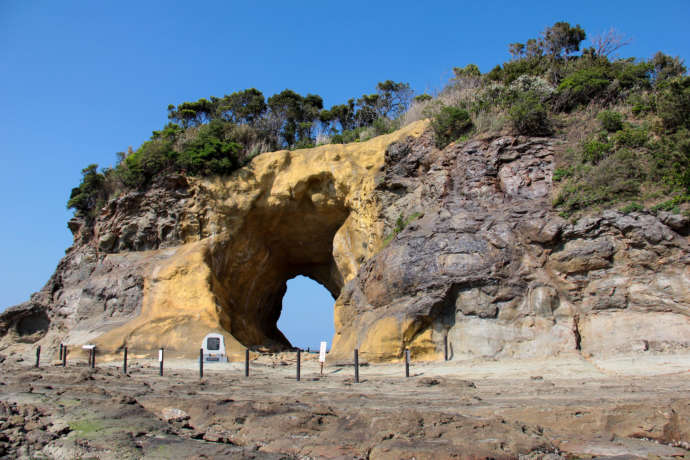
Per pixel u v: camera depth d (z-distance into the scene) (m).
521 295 21.22
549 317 20.62
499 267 21.55
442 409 10.95
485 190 24.56
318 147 34.12
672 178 21.19
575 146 24.45
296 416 9.89
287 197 32.94
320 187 33.03
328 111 49.34
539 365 18.73
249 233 34.00
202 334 27.44
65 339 30.30
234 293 34.22
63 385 14.89
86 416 10.26
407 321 21.70
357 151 32.53
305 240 36.16
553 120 26.20
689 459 8.10
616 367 17.48
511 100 28.41
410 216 26.86
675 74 28.61
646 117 25.09
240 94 49.50
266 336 39.03
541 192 23.59
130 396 11.93
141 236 33.81
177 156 34.44
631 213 20.61
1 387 13.79
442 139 28.00
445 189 25.92
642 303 19.53
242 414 10.37
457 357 21.02
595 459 8.09
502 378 16.97
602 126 24.92
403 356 21.59
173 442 8.77
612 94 27.52
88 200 38.41
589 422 9.60
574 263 20.84
